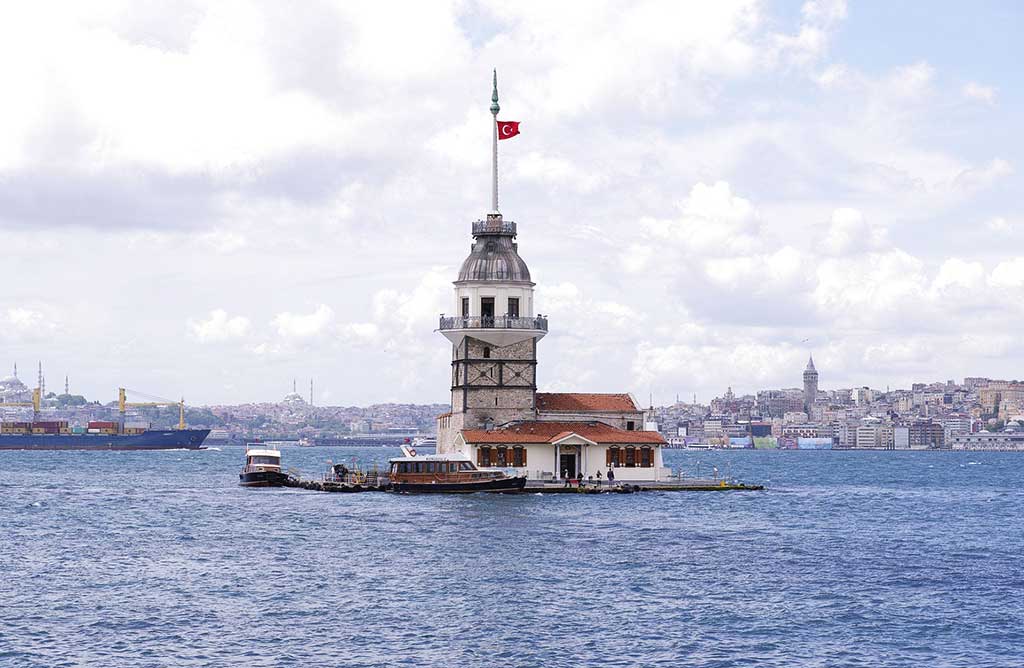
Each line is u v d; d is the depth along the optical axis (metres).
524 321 161.38
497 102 167.38
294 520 121.50
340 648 63.94
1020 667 60.94
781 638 66.31
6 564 91.19
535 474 159.00
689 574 85.88
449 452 170.25
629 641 65.50
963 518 132.62
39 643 64.56
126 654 62.53
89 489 183.50
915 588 80.81
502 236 165.00
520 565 89.12
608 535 107.00
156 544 103.00
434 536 106.00
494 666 60.81
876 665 61.28
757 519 125.25
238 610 72.88
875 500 163.62
